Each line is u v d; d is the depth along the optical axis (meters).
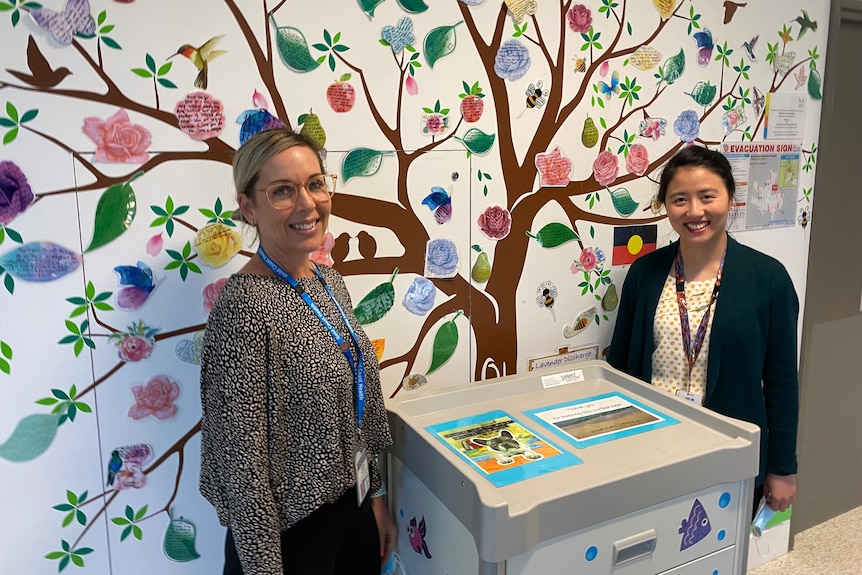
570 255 1.74
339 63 1.36
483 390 1.51
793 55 1.99
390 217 1.47
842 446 2.51
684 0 1.76
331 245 1.42
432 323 1.58
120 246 1.24
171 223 1.27
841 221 2.28
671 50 1.77
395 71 1.42
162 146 1.24
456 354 1.63
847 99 2.19
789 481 1.64
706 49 1.82
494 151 1.57
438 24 1.45
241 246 1.34
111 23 1.16
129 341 1.28
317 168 1.11
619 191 1.78
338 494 1.16
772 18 1.92
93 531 1.31
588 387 1.60
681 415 1.41
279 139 1.07
